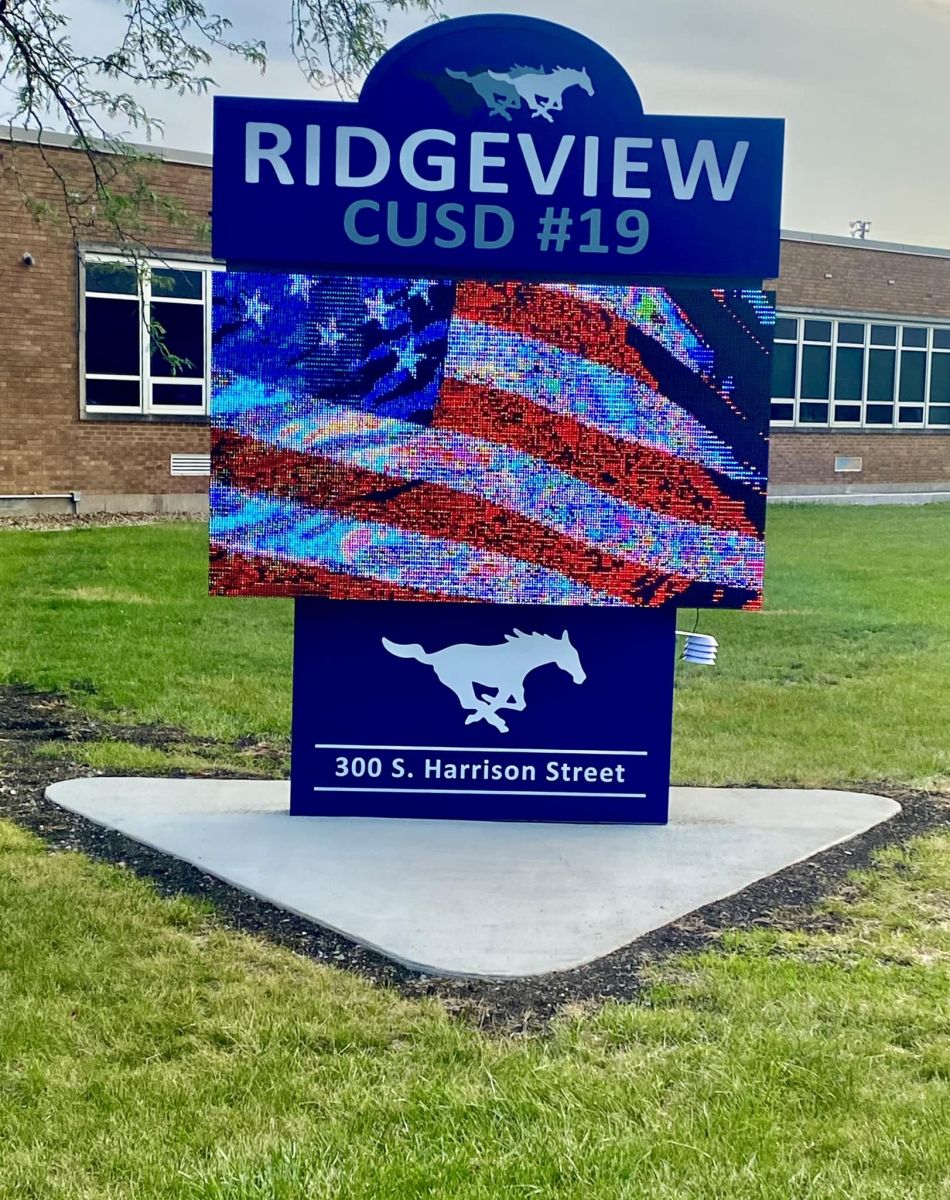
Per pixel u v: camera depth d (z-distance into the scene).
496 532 6.14
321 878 5.57
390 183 6.16
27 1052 3.96
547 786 6.49
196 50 10.20
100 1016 4.21
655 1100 3.71
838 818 6.62
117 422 18.81
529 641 6.44
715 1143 3.47
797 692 9.83
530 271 6.23
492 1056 3.98
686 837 6.27
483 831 6.31
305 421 6.06
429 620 6.43
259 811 6.55
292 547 6.13
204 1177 3.28
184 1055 3.98
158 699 9.11
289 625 11.58
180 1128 3.54
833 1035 4.13
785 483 27.55
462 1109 3.64
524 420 6.08
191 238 19.03
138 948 4.79
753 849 6.09
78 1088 3.75
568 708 6.47
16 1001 4.29
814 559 17.09
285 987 4.49
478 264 6.22
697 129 6.14
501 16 6.09
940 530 20.83
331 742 6.48
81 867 5.66
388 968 4.71
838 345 27.95
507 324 6.03
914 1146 3.46
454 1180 3.29
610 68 6.11
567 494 6.12
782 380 27.27
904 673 10.52
